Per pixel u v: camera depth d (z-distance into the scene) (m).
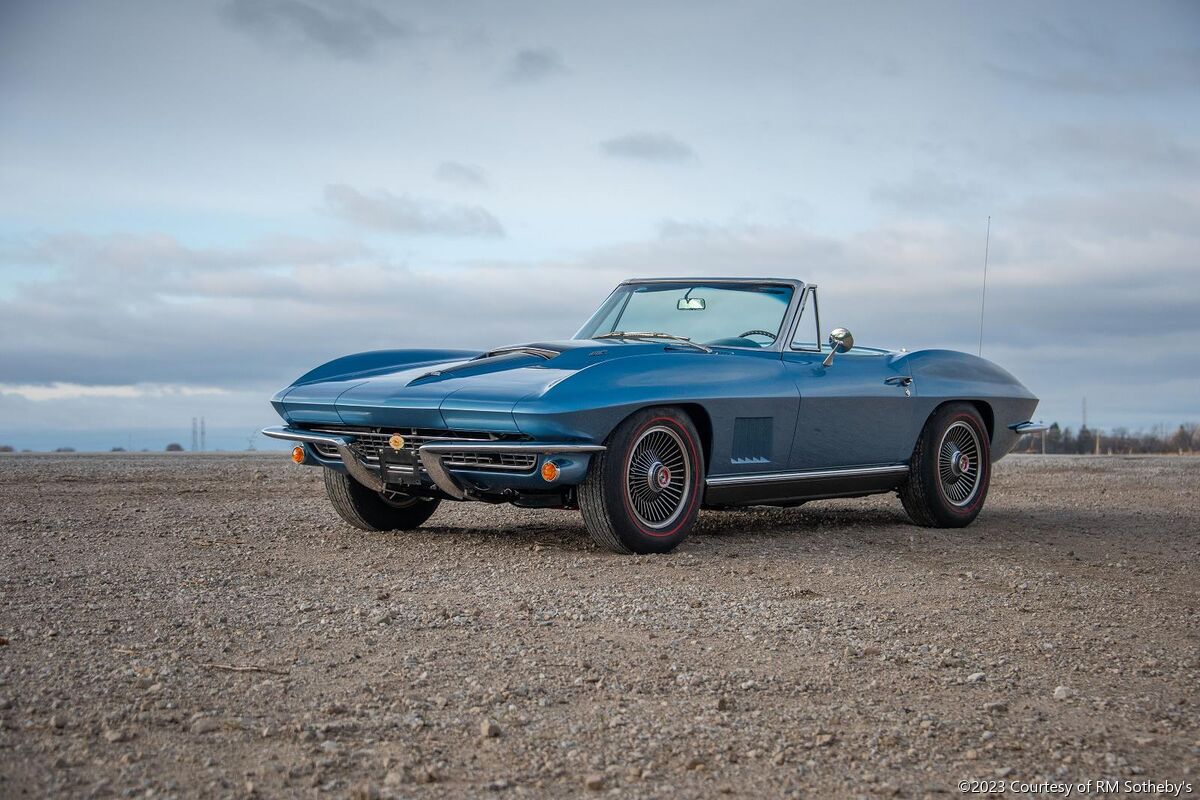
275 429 6.20
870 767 2.72
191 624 3.83
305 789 2.46
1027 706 3.21
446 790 2.49
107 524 6.29
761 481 6.07
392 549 5.64
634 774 2.61
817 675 3.45
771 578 4.99
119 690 3.05
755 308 6.59
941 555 5.86
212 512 7.00
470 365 5.74
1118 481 10.98
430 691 3.16
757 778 2.63
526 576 4.88
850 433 6.45
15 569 4.73
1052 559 5.86
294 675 3.27
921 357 7.02
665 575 4.97
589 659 3.52
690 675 3.38
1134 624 4.29
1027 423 7.74
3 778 2.45
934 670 3.55
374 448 5.69
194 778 2.50
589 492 5.34
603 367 5.31
